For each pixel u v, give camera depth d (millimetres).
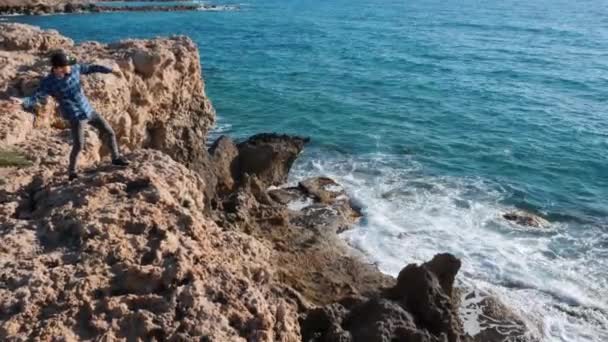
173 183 9828
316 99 39719
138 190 9297
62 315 6809
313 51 57625
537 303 17000
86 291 7152
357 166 27812
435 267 14672
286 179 24719
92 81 15234
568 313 16609
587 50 60750
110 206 8688
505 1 113812
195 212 9516
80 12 87500
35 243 8117
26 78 15281
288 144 24469
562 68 51719
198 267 7758
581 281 18250
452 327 12531
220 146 22609
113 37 64062
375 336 10922
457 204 23797
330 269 17297
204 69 47500
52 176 10367
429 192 24938
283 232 19000
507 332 15555
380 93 42062
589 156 30188
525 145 31625
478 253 19641
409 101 40156
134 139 17781
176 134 20203
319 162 28203
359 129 33625
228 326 6980
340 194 23844
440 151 30422
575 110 38594
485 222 22188
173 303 7098
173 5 97938
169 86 19172
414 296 12906
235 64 50000
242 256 8914
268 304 7777
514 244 20500
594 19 87250
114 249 7840
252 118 35250
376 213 22281
